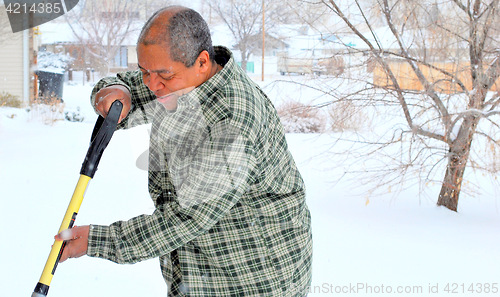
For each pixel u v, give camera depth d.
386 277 3.65
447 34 5.19
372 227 4.82
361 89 5.34
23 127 10.07
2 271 3.47
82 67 21.25
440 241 4.47
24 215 4.75
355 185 6.28
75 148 8.48
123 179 6.18
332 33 5.70
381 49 5.27
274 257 1.67
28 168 6.78
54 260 1.48
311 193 5.98
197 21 1.53
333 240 4.43
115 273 3.49
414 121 5.59
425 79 5.20
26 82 13.02
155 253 1.52
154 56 1.49
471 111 5.02
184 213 1.51
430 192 6.03
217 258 1.66
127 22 21.06
